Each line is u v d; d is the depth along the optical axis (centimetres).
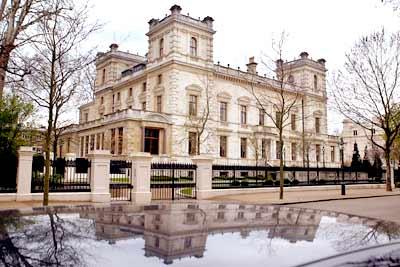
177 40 3809
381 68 2788
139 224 144
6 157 1534
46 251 99
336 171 2914
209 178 1867
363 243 117
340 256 99
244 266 84
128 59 5219
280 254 97
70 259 90
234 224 147
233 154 4225
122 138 3741
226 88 4256
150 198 1595
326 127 5322
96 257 91
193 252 97
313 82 5159
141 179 1580
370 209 1527
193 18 3966
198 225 143
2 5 1400
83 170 1719
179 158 3719
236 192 2033
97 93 5394
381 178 3422
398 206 1641
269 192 2238
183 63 3812
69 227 136
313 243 113
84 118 5925
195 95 3934
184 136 3791
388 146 2728
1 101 1658
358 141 7650
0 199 1384
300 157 4891
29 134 2108
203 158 1850
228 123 4216
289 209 211
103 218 162
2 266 86
